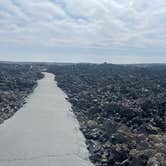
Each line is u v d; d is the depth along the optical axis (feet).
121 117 436.35
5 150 329.52
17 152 325.01
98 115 476.54
